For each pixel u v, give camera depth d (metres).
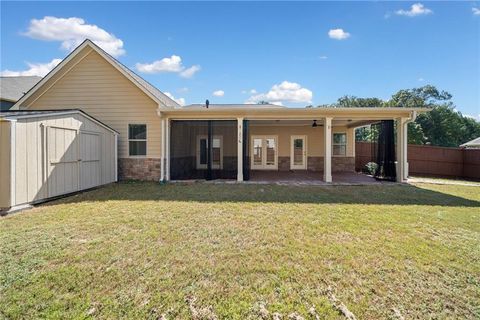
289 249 3.36
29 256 3.09
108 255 3.13
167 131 10.02
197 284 2.52
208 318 2.06
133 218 4.75
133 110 10.19
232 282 2.56
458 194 7.40
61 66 10.05
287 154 15.20
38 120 6.02
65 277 2.62
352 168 14.70
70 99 10.23
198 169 13.43
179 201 6.28
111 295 2.34
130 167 10.27
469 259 3.10
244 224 4.41
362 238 3.78
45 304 2.20
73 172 7.21
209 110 9.61
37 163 5.96
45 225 4.32
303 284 2.54
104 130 8.87
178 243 3.54
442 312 2.16
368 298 2.33
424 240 3.71
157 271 2.76
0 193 5.22
